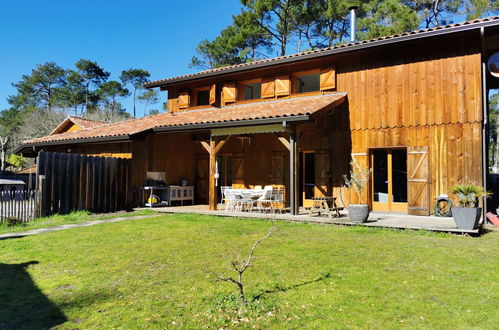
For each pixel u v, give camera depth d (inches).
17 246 258.4
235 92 571.5
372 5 879.7
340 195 471.2
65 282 180.5
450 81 403.5
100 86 1817.2
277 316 139.5
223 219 394.0
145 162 529.7
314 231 315.6
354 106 466.0
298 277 186.2
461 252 237.3
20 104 1808.6
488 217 366.6
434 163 408.5
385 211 448.1
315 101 459.2
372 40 431.8
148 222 373.7
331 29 1037.8
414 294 162.2
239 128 440.8
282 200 482.6
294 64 514.6
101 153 557.0
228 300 153.6
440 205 401.1
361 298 157.6
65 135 615.8
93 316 140.8
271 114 416.8
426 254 231.9
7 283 179.0
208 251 242.8
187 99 624.1
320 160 488.7
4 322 135.7
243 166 551.2
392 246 254.5
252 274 191.5
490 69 422.3
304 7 986.7
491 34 386.6
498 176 616.1
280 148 519.8
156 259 223.0
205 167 606.9
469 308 146.9
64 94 1729.8
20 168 1424.7
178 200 552.7
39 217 400.2
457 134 397.1
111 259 223.3
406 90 430.0
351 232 310.0
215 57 1217.4
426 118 415.2
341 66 480.4
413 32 404.5
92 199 460.8
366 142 454.3
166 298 158.7
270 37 1078.4
